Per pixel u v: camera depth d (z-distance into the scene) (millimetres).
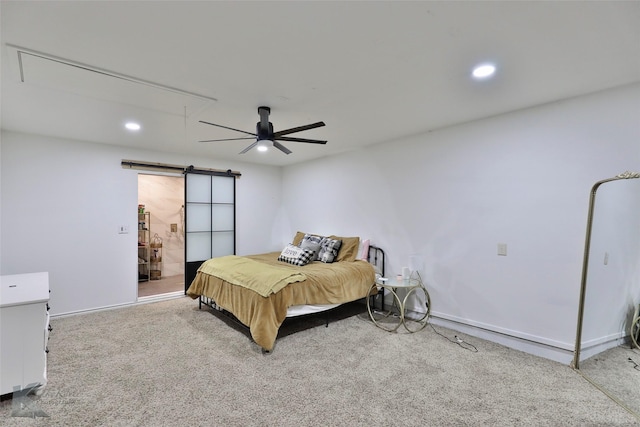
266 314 2873
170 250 6539
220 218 5246
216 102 2666
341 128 3504
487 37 1733
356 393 2203
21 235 3611
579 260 2596
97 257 4098
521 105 2799
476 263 3234
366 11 1496
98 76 2172
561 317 2680
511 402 2096
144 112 2910
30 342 2201
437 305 3588
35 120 3146
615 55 1935
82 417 1944
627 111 2381
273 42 1771
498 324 3066
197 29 1637
